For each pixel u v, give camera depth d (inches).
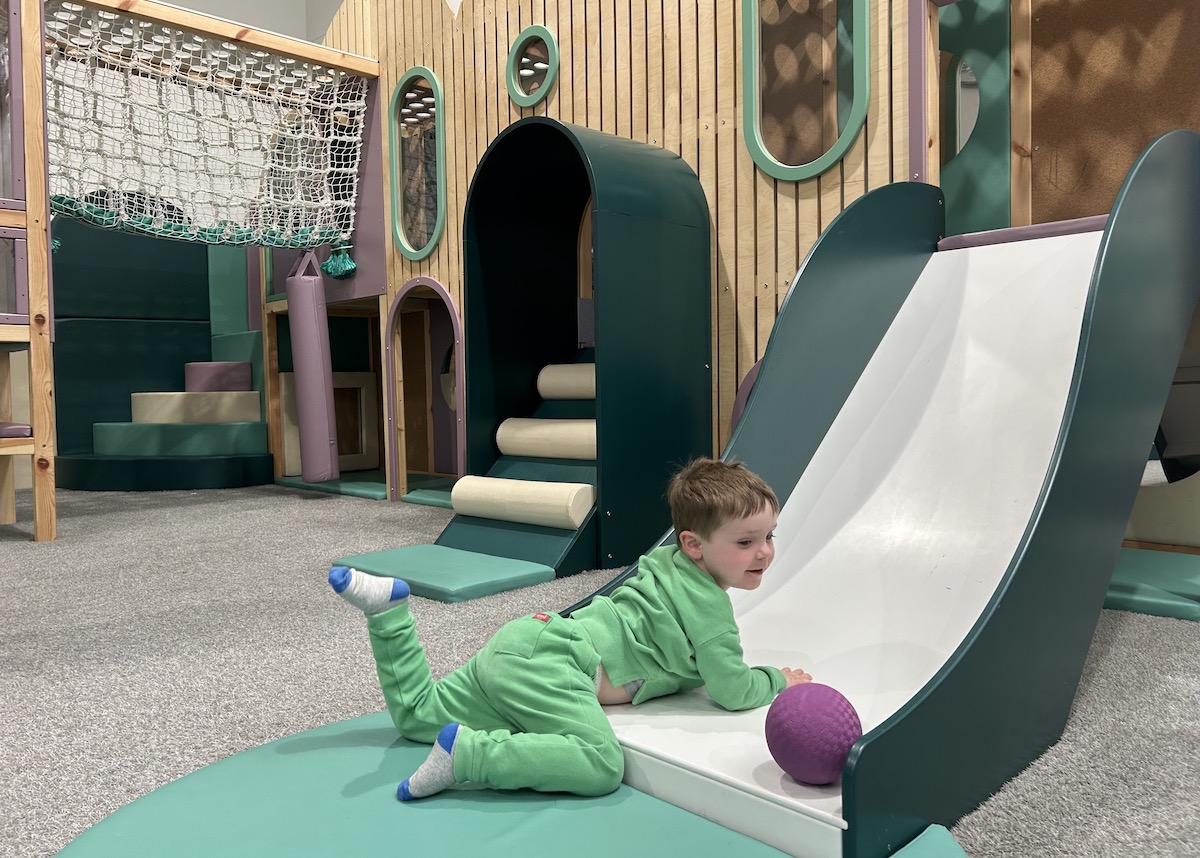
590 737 57.2
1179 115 156.4
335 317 311.0
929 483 93.8
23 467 300.5
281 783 58.0
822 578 87.2
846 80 160.4
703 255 162.7
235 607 120.3
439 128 224.2
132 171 216.4
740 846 50.2
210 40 216.2
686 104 171.8
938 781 55.1
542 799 56.2
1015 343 103.5
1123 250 81.6
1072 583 69.9
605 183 142.9
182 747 73.0
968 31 166.2
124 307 310.7
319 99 244.2
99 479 274.7
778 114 161.6
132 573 145.5
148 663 95.9
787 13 161.2
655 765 57.2
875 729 50.3
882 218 117.8
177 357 323.6
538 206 170.9
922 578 82.3
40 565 154.7
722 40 164.7
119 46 208.5
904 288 122.3
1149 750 68.1
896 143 142.4
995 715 60.8
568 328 179.0
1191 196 96.2
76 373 301.4
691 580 64.7
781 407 101.2
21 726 78.5
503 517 151.0
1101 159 165.8
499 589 126.0
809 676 69.6
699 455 160.9
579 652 61.0
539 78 202.7
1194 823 56.9
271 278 293.9
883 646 74.5
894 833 50.9
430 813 53.9
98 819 61.1
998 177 164.1
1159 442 146.3
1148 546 139.8
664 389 153.1
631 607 65.6
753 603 85.8
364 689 85.7
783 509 99.7
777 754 52.5
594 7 187.5
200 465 277.6
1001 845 54.2
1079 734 71.3
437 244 227.5
